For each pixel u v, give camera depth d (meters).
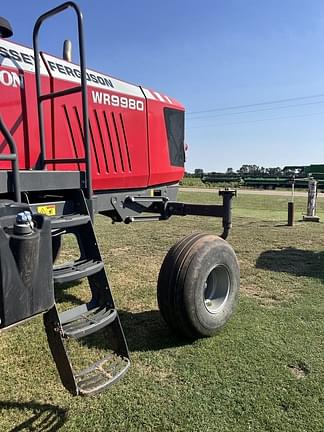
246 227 9.55
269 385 2.67
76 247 6.98
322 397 2.54
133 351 3.12
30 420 2.33
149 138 4.43
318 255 6.46
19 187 2.18
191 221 10.75
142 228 9.43
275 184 30.91
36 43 3.04
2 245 1.69
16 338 3.32
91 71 3.88
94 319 2.41
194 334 3.25
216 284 3.51
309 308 4.04
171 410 2.42
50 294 1.92
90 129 3.73
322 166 31.45
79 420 2.33
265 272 5.39
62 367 2.13
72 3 2.63
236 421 2.32
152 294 4.45
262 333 3.45
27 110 3.20
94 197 3.70
